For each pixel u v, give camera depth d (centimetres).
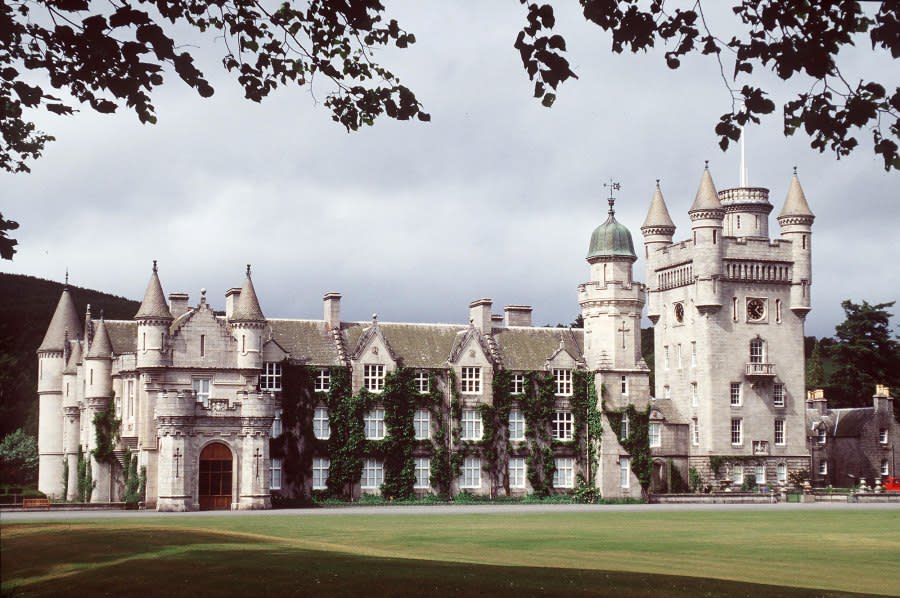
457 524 6234
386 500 9556
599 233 10506
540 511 8162
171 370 8844
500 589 3070
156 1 2083
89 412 9475
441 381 9944
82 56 2048
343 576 3203
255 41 2272
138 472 8831
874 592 3416
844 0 1920
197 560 3491
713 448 11412
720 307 11544
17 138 2552
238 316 9069
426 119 2384
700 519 7069
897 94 1972
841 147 2038
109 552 3728
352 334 10006
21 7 2011
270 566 3366
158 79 2062
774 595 3138
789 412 11725
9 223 2361
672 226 12438
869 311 14775
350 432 9525
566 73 2003
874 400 13088
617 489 10144
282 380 9394
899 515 7744
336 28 2264
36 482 11844
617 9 2022
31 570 3453
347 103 2367
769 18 1953
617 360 10319
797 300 11794
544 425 10194
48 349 10569
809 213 11862
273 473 9269
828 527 6325
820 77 1955
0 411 13100
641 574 3419
